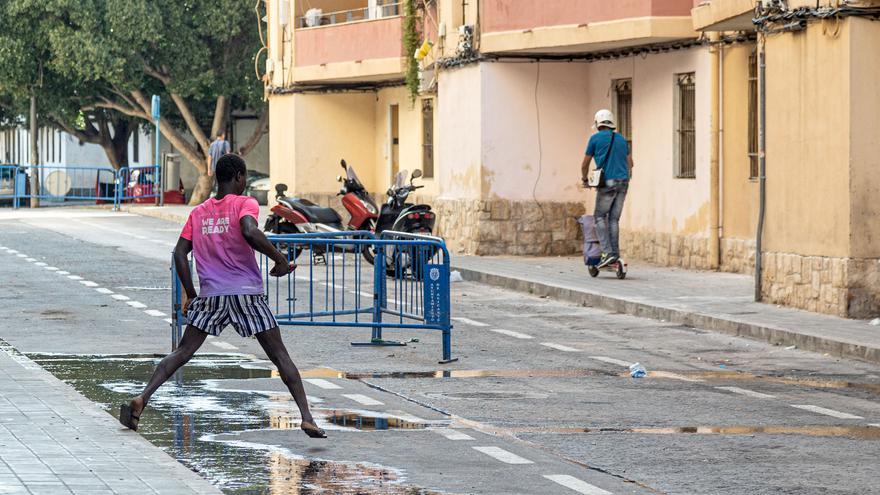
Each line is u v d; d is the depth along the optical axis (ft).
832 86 63.77
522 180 102.83
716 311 65.46
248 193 193.88
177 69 182.29
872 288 62.80
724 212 86.94
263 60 187.21
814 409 42.75
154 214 160.97
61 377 48.32
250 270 38.09
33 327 62.23
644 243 96.02
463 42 103.55
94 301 72.74
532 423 40.32
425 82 116.98
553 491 31.89
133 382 47.21
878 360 53.11
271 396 44.52
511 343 58.49
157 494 29.27
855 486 32.53
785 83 67.51
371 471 33.76
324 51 137.59
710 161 87.04
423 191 129.29
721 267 87.10
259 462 34.65
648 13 88.69
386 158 142.72
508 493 31.60
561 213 103.30
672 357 54.75
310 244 56.29
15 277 85.46
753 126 84.58
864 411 42.50
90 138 210.59
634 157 97.66
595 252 82.74
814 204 65.21
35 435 36.06
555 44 95.71
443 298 53.01
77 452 33.91
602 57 100.99
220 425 39.50
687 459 35.40
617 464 34.78
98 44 175.73
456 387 46.85
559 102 103.19
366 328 62.69
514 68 102.27
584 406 43.14
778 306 67.62
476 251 102.73
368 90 146.30
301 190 146.30
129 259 99.50
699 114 88.69
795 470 34.19
